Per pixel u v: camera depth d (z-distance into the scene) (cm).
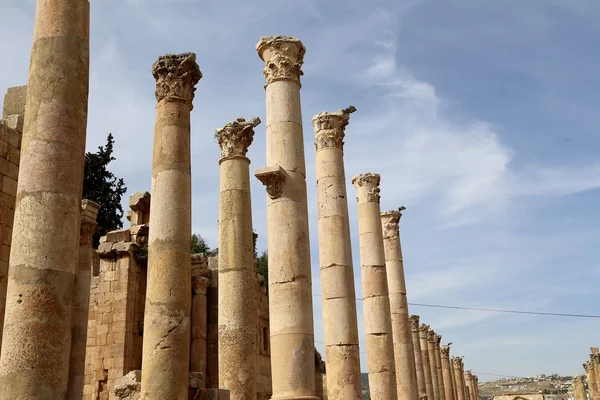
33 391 859
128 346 2584
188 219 1423
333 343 1841
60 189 969
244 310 1662
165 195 1409
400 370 2764
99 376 2552
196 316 2836
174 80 1515
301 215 1592
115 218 4659
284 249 1548
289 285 1522
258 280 3198
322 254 1975
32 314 893
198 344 2788
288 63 1717
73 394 1938
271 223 1582
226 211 1775
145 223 2911
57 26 1045
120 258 2708
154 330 1299
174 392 1261
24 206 950
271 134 1666
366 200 2589
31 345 879
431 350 4909
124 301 2628
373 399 2289
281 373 1462
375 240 2523
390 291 2930
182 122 1495
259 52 1781
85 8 1098
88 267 2202
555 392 17562
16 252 931
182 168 1450
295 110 1686
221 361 1627
